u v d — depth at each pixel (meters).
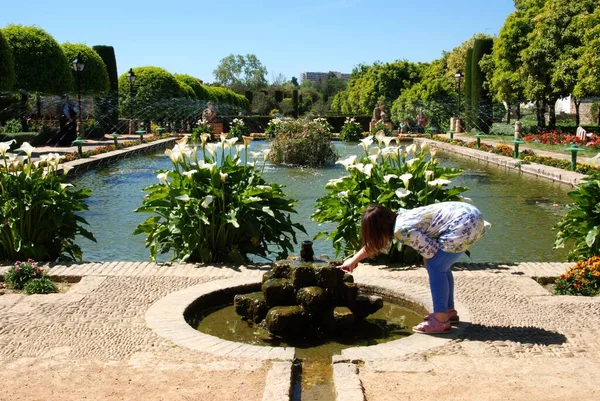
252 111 62.19
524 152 19.53
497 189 13.50
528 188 13.62
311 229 9.15
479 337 4.09
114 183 14.19
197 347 3.90
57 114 32.50
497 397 3.17
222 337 4.43
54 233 6.60
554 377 3.43
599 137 20.19
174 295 4.98
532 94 27.84
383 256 6.34
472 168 18.36
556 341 4.02
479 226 4.08
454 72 43.66
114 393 3.23
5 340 4.03
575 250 6.31
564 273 5.77
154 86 36.19
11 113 29.64
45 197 6.43
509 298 5.00
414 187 6.39
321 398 3.35
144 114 36.03
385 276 5.70
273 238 6.65
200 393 3.23
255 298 4.63
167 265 6.13
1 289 5.53
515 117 46.06
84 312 4.62
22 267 5.63
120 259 7.48
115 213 10.38
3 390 3.27
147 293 5.13
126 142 24.97
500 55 30.06
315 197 12.09
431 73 47.69
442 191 6.40
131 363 3.65
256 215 6.55
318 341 4.34
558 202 11.62
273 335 4.40
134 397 3.19
